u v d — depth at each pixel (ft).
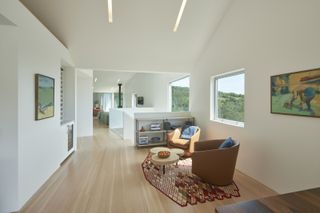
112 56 14.96
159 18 12.21
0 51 6.89
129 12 11.51
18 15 7.00
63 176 10.39
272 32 8.84
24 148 7.55
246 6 10.53
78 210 7.21
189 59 16.43
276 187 8.71
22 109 7.39
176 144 14.16
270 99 8.98
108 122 32.07
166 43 14.34
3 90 6.95
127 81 40.16
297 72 7.63
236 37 11.43
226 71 12.42
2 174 7.00
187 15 12.28
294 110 7.78
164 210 7.27
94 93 50.42
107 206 7.49
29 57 7.91
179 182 9.74
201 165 9.46
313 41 7.06
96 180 9.89
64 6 10.57
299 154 7.68
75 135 15.89
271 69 8.93
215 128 13.91
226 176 9.28
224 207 3.67
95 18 11.60
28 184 7.87
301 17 7.49
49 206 7.47
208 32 13.79
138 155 14.55
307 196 4.01
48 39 9.95
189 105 18.38
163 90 23.90
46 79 9.49
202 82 15.75
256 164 9.93
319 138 6.95
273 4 8.77
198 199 8.07
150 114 17.76
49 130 10.11
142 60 15.76
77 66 15.35
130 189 8.91
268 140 9.17
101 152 15.40
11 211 7.10
